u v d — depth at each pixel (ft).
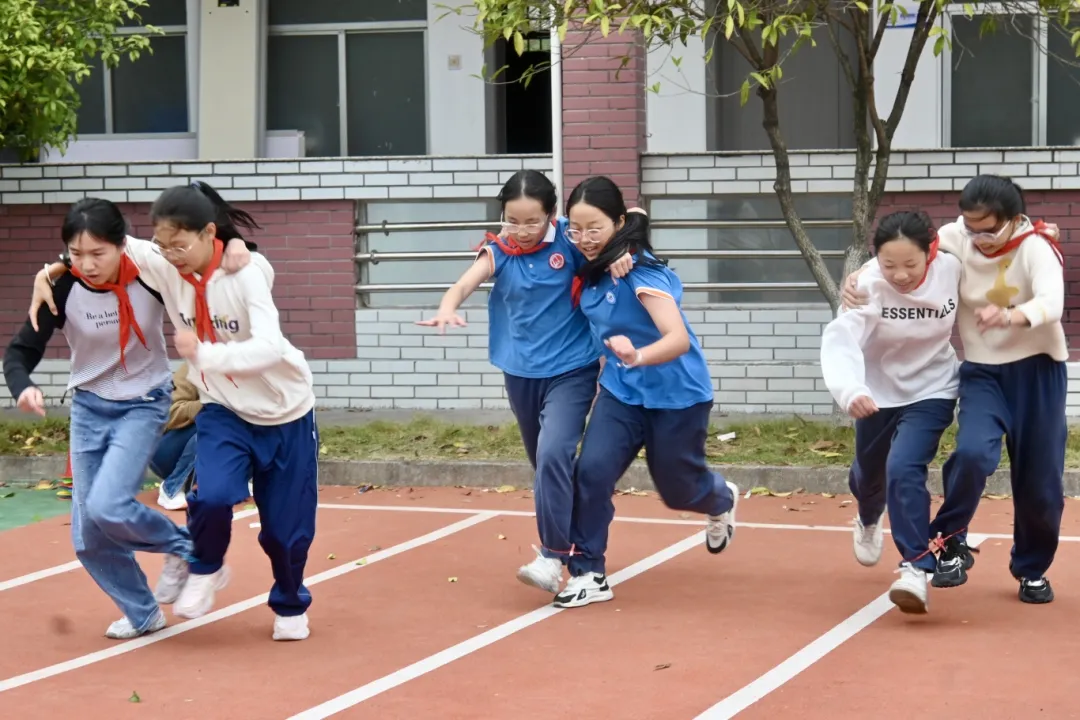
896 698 19.44
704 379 24.29
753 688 20.06
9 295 47.39
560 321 24.44
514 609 25.04
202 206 20.67
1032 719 18.48
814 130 52.65
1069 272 43.11
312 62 56.75
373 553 30.12
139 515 21.44
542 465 24.08
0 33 40.65
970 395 23.41
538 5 34.37
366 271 47.19
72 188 46.85
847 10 40.01
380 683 20.67
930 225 22.74
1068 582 26.27
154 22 56.34
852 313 23.02
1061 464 23.67
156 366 22.09
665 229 45.62
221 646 22.85
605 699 19.70
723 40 52.54
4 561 29.63
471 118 55.62
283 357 21.29
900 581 22.72
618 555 29.40
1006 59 49.16
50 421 42.50
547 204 23.91
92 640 23.35
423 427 41.63
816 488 36.06
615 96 44.09
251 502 35.83
